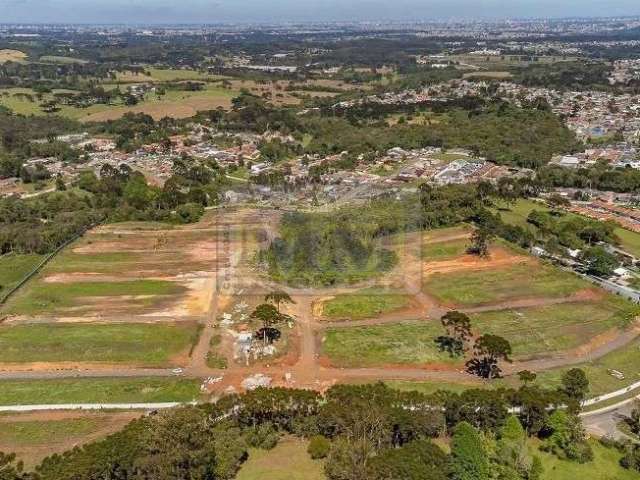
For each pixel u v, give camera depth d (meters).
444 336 108.81
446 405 79.44
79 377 98.12
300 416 80.69
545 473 74.00
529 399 80.25
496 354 95.00
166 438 68.06
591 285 131.62
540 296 125.88
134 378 97.62
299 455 76.38
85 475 64.44
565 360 103.69
